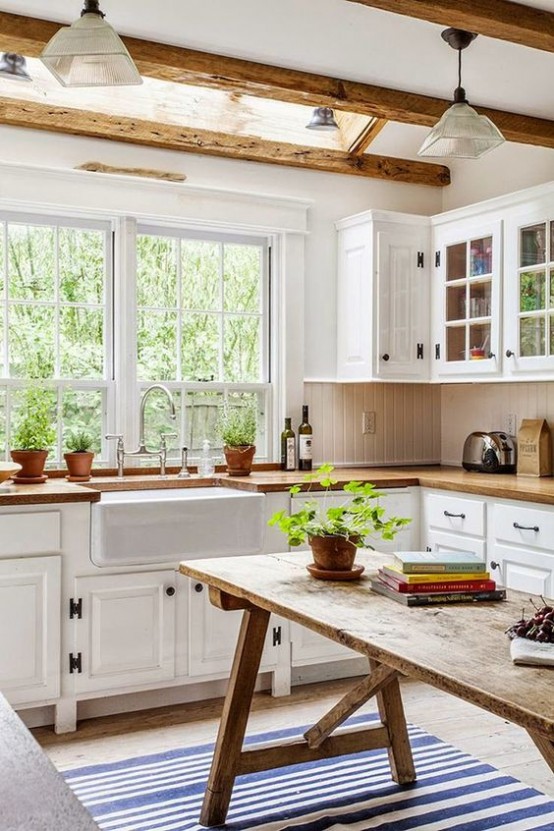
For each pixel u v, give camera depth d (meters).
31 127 4.02
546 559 3.52
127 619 3.52
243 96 4.51
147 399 4.39
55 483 3.79
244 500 3.76
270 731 3.35
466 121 3.16
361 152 4.76
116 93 4.19
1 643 3.28
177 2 3.06
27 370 4.14
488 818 2.68
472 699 1.51
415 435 5.13
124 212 4.23
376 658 1.77
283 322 4.68
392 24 3.27
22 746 1.03
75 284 4.25
